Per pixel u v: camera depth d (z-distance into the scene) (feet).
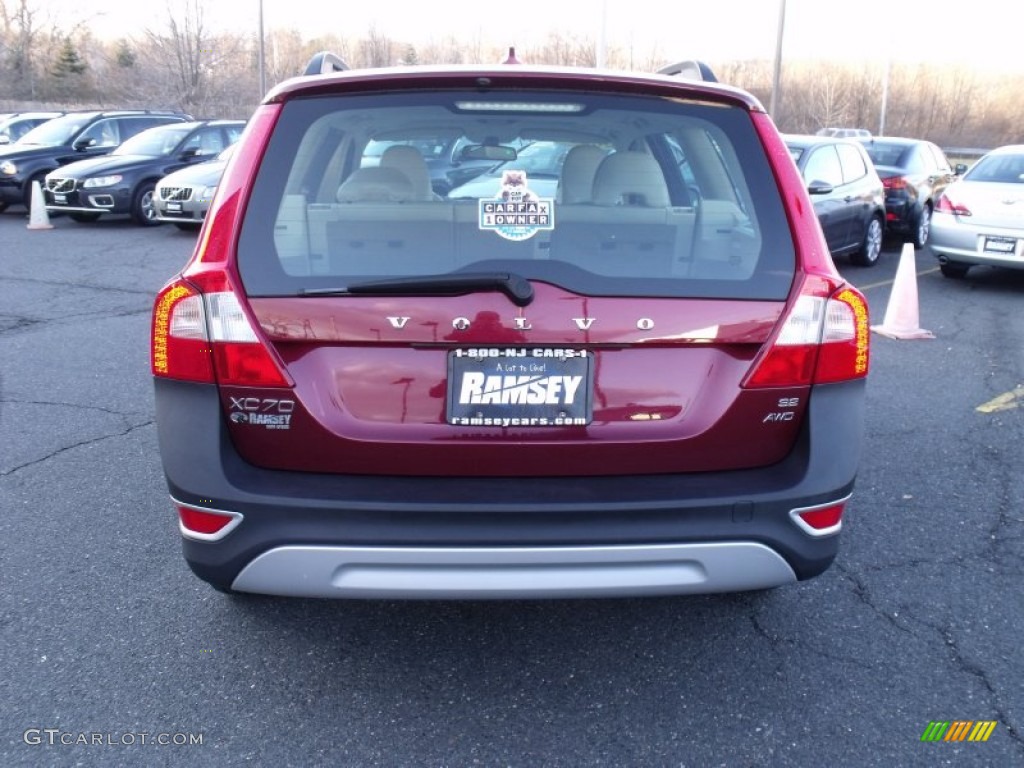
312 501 8.63
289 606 11.85
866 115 208.13
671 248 9.08
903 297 26.78
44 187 53.01
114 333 26.17
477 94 9.30
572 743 9.29
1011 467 16.61
